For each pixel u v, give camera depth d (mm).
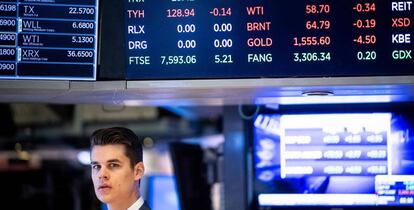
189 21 3342
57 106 6750
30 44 3344
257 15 3324
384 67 3279
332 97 3633
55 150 7109
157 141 7312
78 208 6719
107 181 2869
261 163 4062
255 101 3814
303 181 4008
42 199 6547
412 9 3273
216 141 6258
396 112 3926
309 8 3309
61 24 3357
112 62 3385
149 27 3355
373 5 3291
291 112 4027
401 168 3916
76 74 3357
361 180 3945
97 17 3363
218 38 3332
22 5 3340
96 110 6805
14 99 3725
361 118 3947
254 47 3318
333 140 3973
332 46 3295
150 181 6402
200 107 5980
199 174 4730
